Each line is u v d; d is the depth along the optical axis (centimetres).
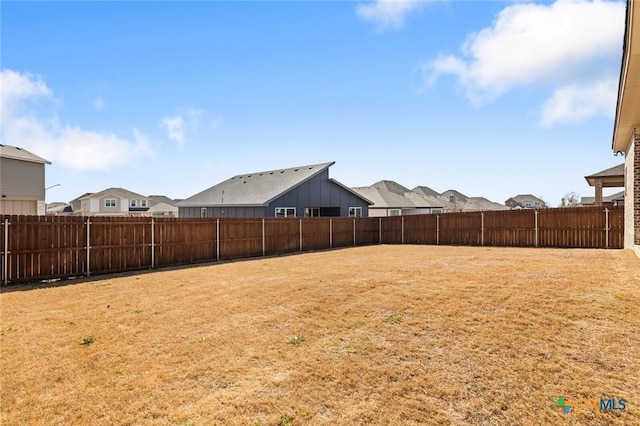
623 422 260
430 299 594
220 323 514
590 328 430
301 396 312
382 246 1812
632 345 380
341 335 454
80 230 960
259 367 370
